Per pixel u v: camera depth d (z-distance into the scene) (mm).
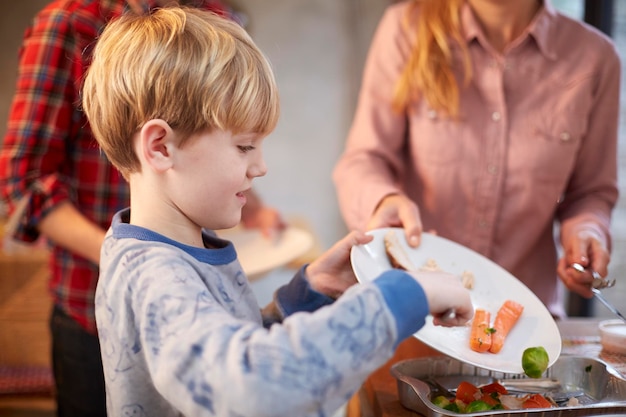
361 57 3496
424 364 1150
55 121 1510
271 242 2113
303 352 724
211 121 894
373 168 1691
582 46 1668
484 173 1688
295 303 1155
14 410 2400
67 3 1527
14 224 1513
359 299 772
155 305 810
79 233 1481
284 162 3557
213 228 970
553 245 1771
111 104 944
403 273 830
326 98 3527
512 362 1090
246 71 923
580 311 2561
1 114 3295
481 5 1668
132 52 930
